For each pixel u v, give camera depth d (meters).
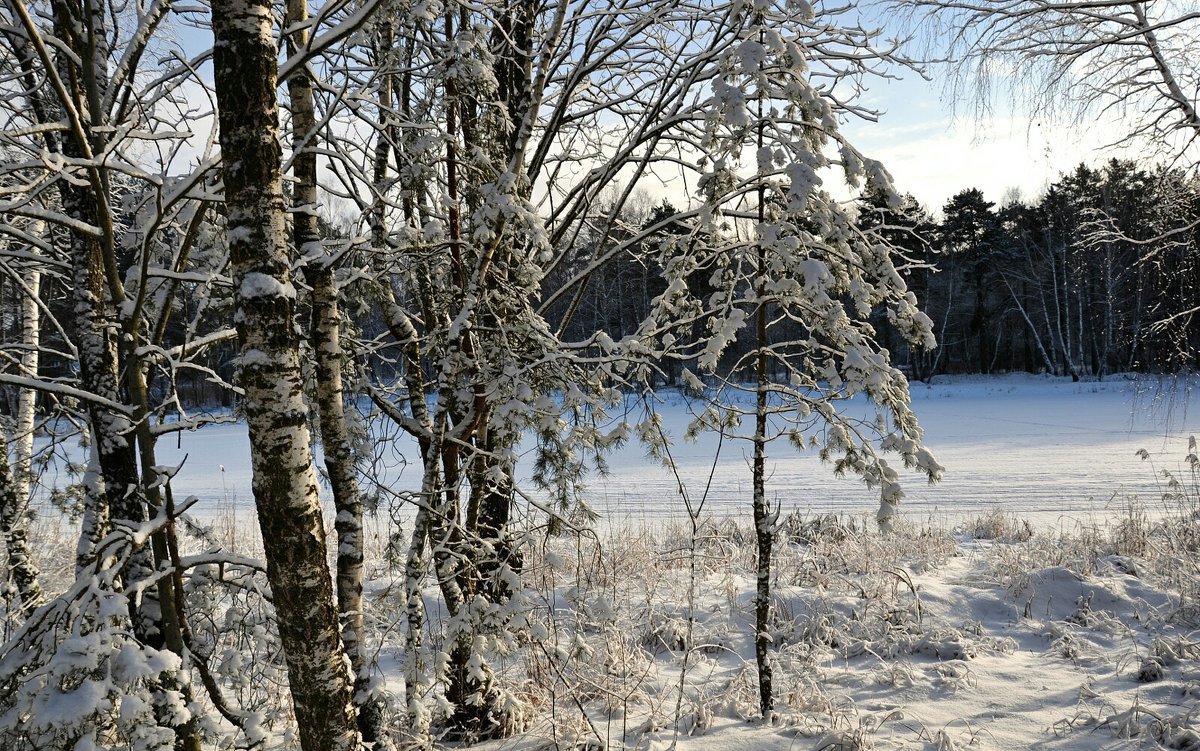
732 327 3.89
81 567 3.42
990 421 24.50
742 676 4.99
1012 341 44.97
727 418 4.52
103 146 3.38
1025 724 4.50
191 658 3.10
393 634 5.92
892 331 36.09
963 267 43.16
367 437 4.32
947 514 11.30
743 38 3.93
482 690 4.20
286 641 2.66
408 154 3.78
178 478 16.94
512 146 5.17
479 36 3.80
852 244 4.25
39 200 4.17
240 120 2.52
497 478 3.86
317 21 3.10
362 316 4.50
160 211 2.99
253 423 2.56
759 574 4.59
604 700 4.71
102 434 3.22
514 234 4.05
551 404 3.86
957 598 6.73
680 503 12.38
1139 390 9.04
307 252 3.65
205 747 3.86
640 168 5.04
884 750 4.16
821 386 4.34
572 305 5.34
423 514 3.94
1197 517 8.84
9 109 4.10
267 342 2.55
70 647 2.47
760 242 3.96
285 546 2.60
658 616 6.23
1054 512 11.21
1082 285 34.59
